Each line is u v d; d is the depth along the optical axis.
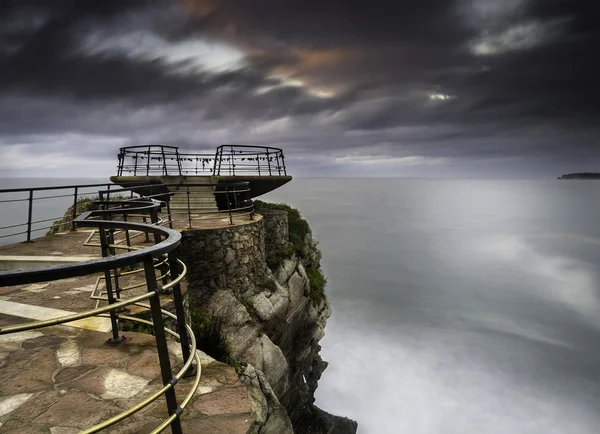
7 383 2.84
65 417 2.45
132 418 2.48
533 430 23.67
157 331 1.92
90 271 1.55
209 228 9.66
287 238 13.90
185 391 2.86
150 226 2.37
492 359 32.22
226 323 9.01
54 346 3.49
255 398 4.37
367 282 55.66
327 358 32.12
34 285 5.63
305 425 14.48
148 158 15.38
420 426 23.84
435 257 73.12
